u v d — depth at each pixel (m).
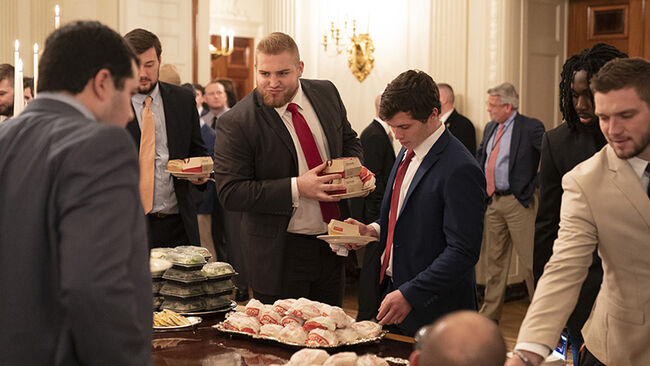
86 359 1.29
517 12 6.09
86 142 1.31
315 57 7.71
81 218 1.27
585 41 6.49
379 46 7.20
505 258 5.54
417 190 2.39
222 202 2.84
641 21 6.18
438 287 2.28
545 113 6.42
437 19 6.50
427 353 0.95
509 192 5.44
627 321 1.83
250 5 10.06
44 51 1.43
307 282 2.88
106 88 1.42
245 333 2.16
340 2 7.45
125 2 6.93
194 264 2.42
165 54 7.30
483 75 6.21
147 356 1.35
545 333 1.67
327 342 2.02
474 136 6.06
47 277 1.33
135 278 1.32
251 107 2.86
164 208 3.33
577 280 1.74
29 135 1.38
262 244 2.84
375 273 2.62
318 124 2.98
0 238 1.34
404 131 2.37
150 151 3.25
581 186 1.81
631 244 1.77
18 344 1.32
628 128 1.68
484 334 0.93
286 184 2.72
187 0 7.43
